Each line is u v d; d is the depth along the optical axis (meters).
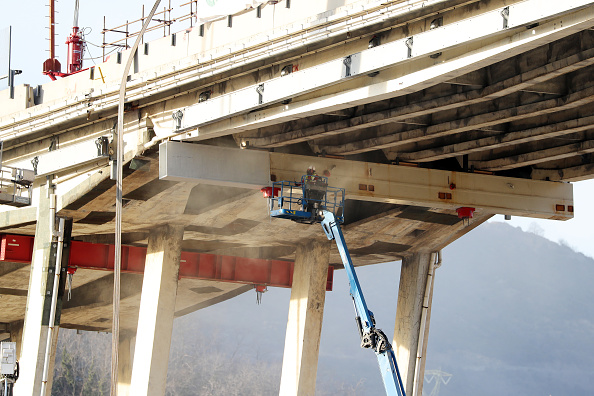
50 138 48.69
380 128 41.38
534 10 25.88
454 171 45.12
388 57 30.56
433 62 30.02
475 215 49.44
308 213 37.47
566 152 40.75
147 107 42.66
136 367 48.44
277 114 35.69
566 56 30.44
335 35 32.56
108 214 48.06
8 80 49.81
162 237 49.22
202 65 38.06
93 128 45.97
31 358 47.78
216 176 40.44
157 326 48.03
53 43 54.84
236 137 41.47
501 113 35.78
